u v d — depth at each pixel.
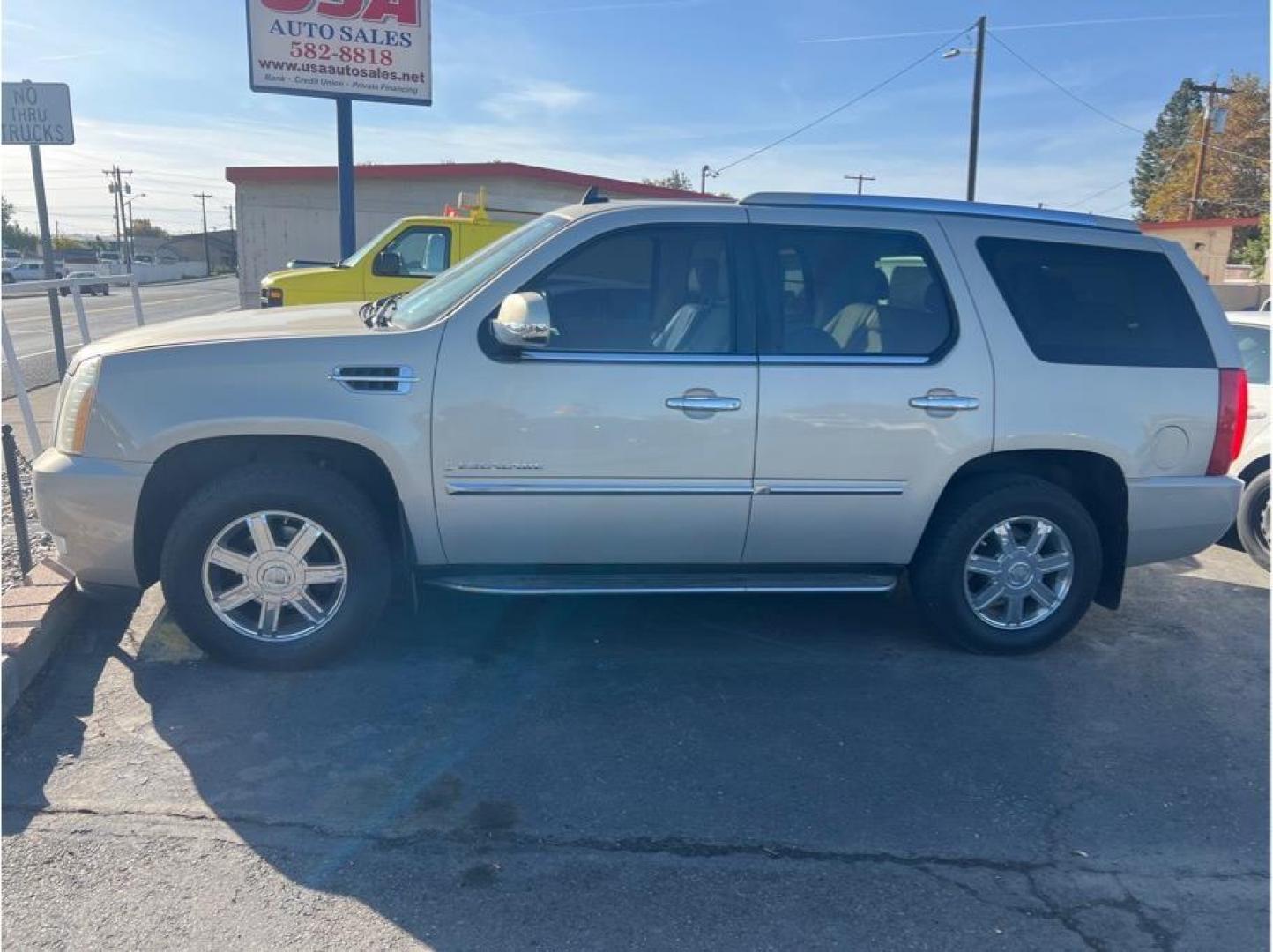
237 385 4.29
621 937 2.97
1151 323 4.98
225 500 4.36
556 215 4.95
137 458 4.28
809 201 4.86
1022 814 3.69
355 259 11.97
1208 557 6.97
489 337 4.43
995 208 5.00
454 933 2.96
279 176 22.58
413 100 13.24
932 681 4.77
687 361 4.52
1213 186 61.56
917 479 4.73
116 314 30.97
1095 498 5.13
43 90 9.61
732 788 3.78
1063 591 5.01
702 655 4.97
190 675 4.51
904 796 3.77
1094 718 4.44
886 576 4.98
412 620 5.24
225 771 3.77
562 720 4.24
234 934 2.93
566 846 3.39
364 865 3.26
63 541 4.41
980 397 4.73
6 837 3.33
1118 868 3.39
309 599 4.54
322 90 12.91
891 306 4.77
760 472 4.61
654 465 4.52
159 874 3.18
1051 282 4.92
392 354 4.37
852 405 4.62
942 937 3.02
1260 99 61.00
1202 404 4.96
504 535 4.54
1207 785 3.93
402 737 4.06
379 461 4.57
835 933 3.02
